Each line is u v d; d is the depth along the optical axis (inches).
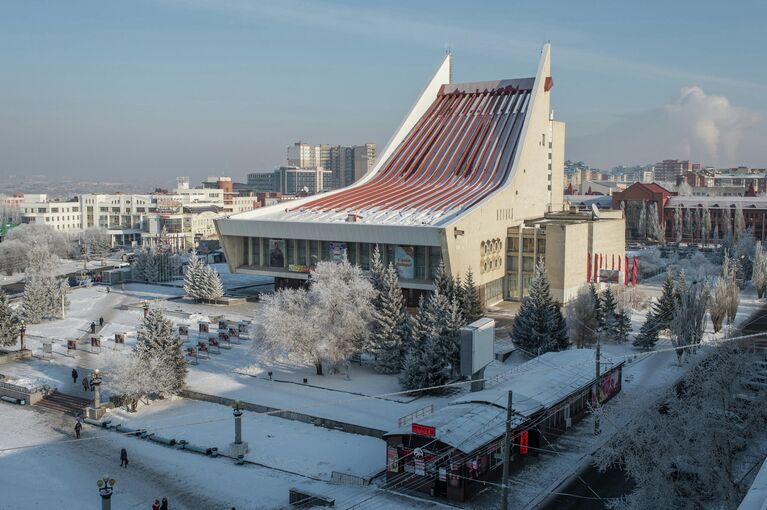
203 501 1801.2
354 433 2260.1
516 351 3093.0
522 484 1830.7
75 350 3390.7
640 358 3051.2
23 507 1776.6
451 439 1759.4
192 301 4712.1
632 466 1544.0
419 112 5664.4
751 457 1801.2
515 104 5374.0
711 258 6318.9
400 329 2886.3
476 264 4121.6
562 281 4074.8
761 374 2219.5
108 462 2069.4
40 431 2343.8
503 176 4773.6
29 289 4057.6
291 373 2903.5
